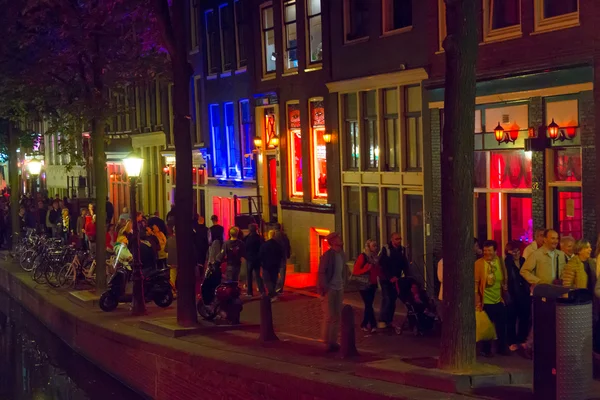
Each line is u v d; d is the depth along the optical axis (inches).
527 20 759.1
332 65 1035.3
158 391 663.1
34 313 1092.5
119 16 956.6
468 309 468.8
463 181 464.8
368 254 679.7
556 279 550.6
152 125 1615.4
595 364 505.0
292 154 1143.6
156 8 713.0
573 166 729.6
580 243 530.0
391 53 930.1
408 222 925.8
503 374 455.5
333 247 607.2
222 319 746.2
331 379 482.3
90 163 1680.6
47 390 764.0
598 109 696.4
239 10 1266.0
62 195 2197.3
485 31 805.9
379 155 958.4
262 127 1219.9
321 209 1061.8
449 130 464.1
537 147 743.7
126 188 1802.4
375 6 952.9
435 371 461.1
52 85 1018.7
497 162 812.0
